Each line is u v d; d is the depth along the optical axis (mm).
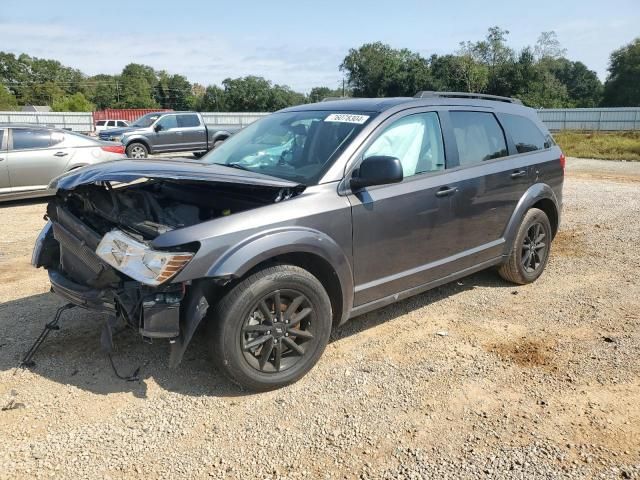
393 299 4102
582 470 2732
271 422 3156
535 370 3725
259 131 4641
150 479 2701
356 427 3105
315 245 3484
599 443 2943
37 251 4047
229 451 2908
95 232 3516
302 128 4273
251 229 3270
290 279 3389
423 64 66562
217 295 3297
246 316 3283
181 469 2771
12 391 3438
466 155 4617
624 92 76938
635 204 9648
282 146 4199
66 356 3893
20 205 10398
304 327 3594
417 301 4984
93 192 3811
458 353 3975
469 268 4691
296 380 3570
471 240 4637
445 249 4410
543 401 3346
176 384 3547
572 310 4758
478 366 3783
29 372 3674
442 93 4688
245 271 3195
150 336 3074
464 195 4457
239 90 92625
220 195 3857
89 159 10727
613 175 14516
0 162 9922
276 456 2867
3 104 92438
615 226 7891
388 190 3932
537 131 5551
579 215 8734
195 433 3059
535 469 2744
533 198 5164
